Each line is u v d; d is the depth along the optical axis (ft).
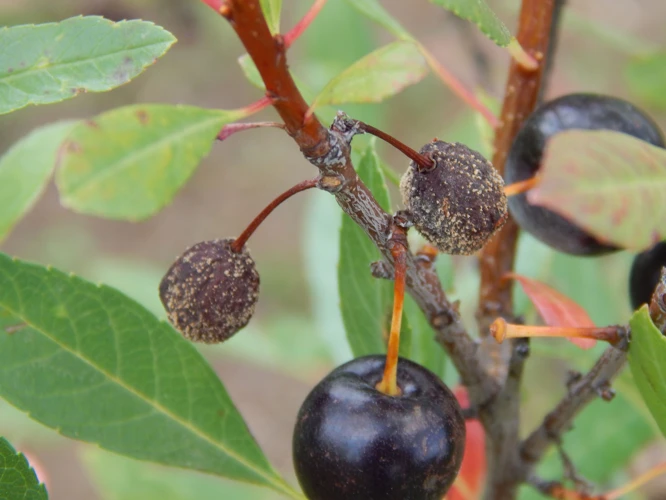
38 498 0.31
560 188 0.20
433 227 0.28
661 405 0.28
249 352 0.62
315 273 0.55
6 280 0.32
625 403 0.50
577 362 0.50
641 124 0.33
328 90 0.27
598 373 0.31
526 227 0.34
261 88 0.33
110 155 0.26
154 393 0.35
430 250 0.30
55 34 0.26
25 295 0.33
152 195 0.26
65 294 0.33
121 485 0.55
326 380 0.28
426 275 0.30
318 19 0.56
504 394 0.34
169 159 0.27
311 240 0.56
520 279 0.33
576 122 0.33
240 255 0.30
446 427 0.27
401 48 0.28
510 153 0.35
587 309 0.53
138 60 0.26
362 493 0.27
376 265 0.30
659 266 0.32
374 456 0.27
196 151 0.27
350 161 0.27
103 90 0.26
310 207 0.57
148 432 0.35
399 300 0.27
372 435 0.27
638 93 0.55
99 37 0.26
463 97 0.37
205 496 0.55
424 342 0.41
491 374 0.34
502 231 0.37
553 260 0.54
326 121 0.36
